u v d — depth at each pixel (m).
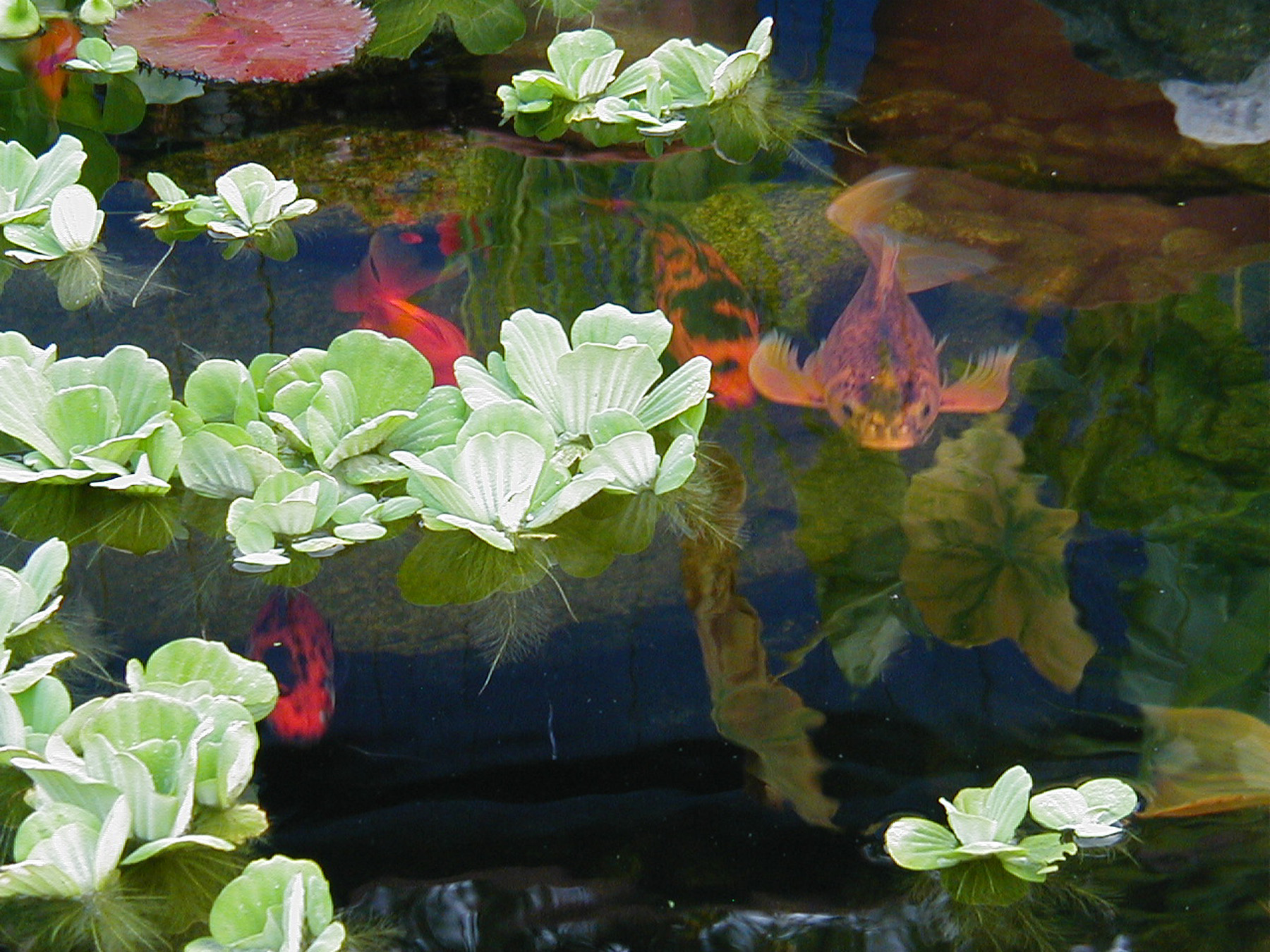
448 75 2.82
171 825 2.19
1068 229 2.59
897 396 2.45
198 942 2.15
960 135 2.72
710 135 2.74
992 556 2.34
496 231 2.61
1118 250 2.57
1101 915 2.17
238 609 2.33
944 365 2.47
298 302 2.54
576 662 2.30
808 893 2.18
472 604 2.33
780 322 2.51
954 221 2.60
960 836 2.20
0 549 2.36
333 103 2.78
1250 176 2.65
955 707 2.26
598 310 2.44
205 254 2.60
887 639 2.30
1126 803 2.21
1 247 2.61
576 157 2.71
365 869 2.20
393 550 2.37
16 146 2.64
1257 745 2.24
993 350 2.48
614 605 2.33
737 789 2.23
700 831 2.21
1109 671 2.28
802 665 2.29
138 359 2.41
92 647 2.30
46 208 2.62
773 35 2.88
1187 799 2.22
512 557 2.36
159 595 2.34
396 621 2.32
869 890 2.19
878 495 2.38
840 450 2.42
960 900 2.18
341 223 2.63
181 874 2.19
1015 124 2.73
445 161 2.70
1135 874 2.19
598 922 2.17
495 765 2.24
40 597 2.31
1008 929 2.17
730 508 2.38
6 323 2.53
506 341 2.42
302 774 2.24
